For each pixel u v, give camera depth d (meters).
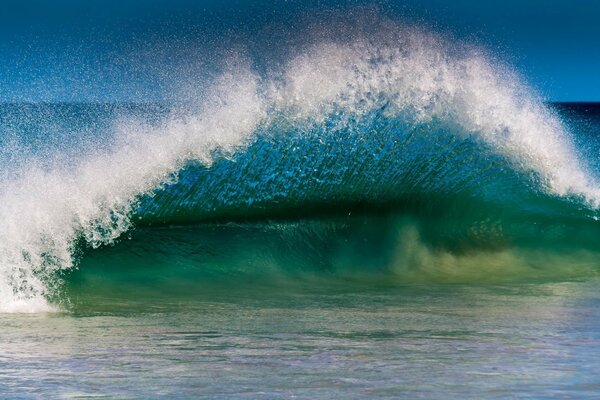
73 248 17.23
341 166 21.50
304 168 21.42
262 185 20.67
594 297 16.22
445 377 9.57
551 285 17.91
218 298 16.30
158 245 18.64
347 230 20.70
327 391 8.98
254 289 17.41
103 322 13.64
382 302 15.84
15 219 16.92
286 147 21.64
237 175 20.73
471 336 12.20
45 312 14.62
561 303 15.49
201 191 19.84
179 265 18.48
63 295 15.93
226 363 10.43
